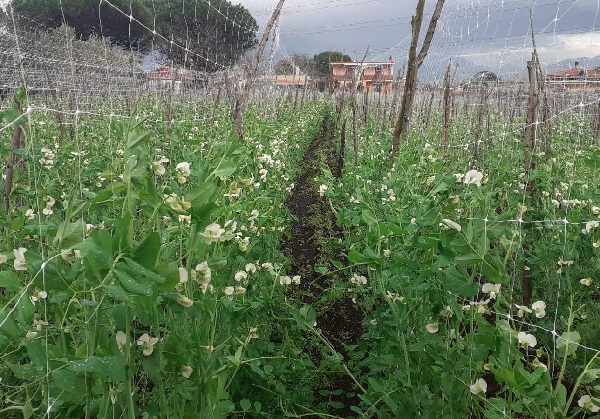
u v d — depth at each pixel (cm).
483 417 286
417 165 496
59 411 186
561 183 458
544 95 606
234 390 267
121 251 149
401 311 270
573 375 341
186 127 563
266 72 1462
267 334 333
